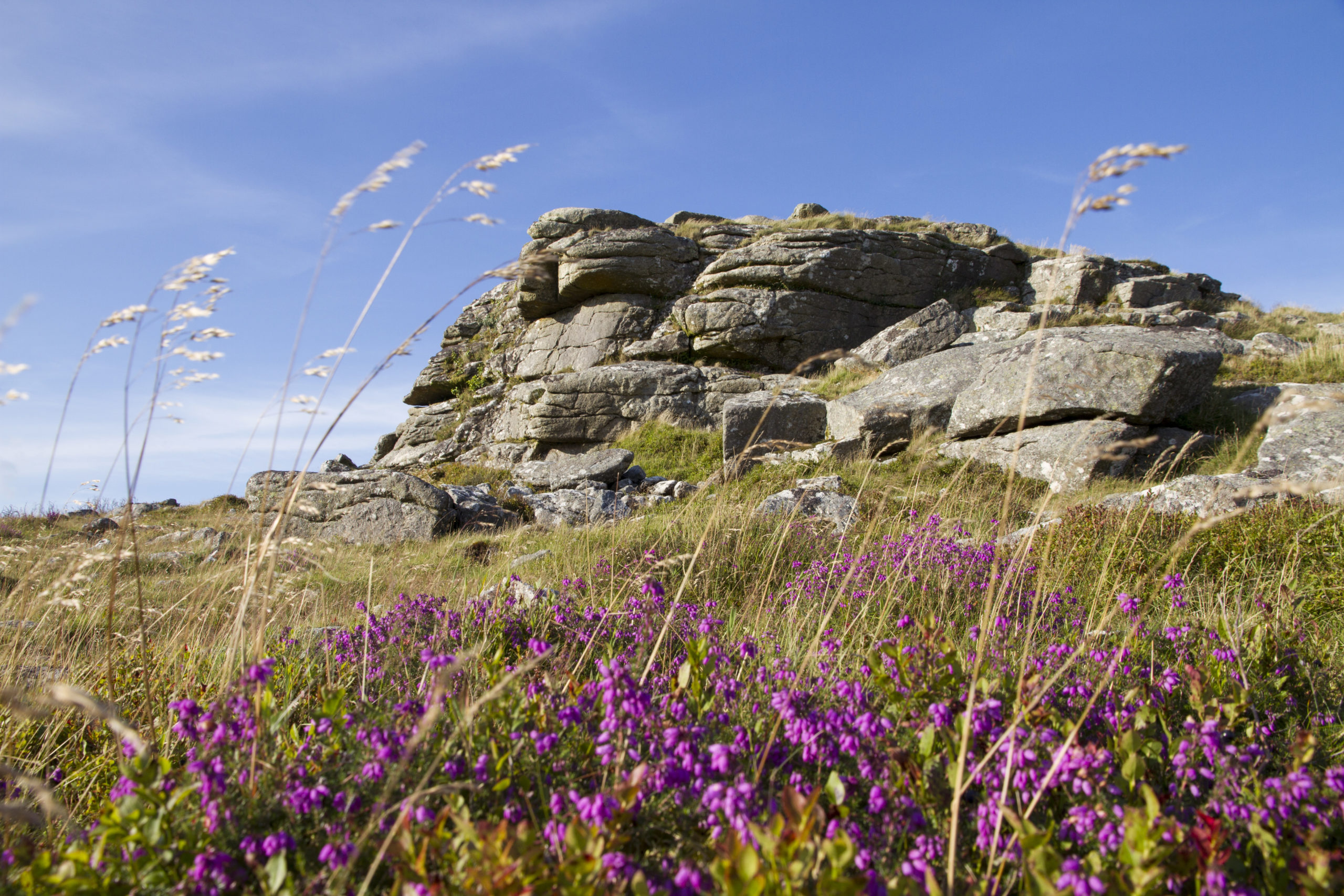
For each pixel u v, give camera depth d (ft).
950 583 18.24
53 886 6.12
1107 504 31.37
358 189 7.80
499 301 115.24
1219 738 8.04
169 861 6.29
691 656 9.68
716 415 78.59
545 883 5.24
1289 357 60.64
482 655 12.16
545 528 48.29
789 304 85.87
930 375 59.21
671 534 26.43
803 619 15.89
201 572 20.67
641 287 94.73
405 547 40.70
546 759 7.92
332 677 11.80
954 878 6.21
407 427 107.96
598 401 81.46
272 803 7.24
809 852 5.53
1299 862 6.22
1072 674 10.87
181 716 7.75
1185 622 15.14
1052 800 7.73
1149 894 5.74
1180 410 45.75
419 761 7.68
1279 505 22.56
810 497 36.19
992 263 95.50
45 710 10.73
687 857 6.52
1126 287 84.43
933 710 7.85
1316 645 13.71
